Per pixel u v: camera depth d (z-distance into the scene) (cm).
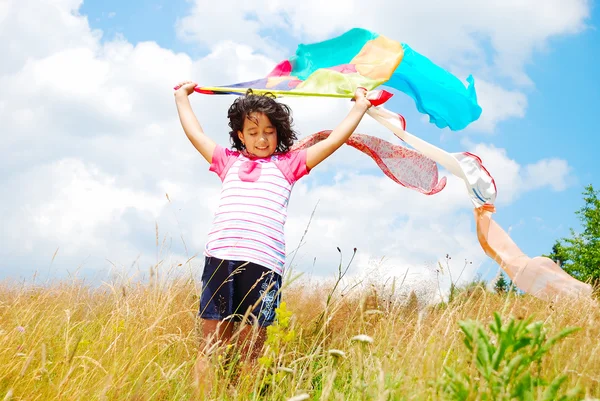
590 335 276
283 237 347
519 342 194
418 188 446
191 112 412
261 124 367
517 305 346
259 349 319
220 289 330
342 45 453
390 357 257
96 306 424
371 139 442
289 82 441
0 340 271
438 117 478
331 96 405
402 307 354
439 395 201
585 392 210
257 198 347
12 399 234
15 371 253
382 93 384
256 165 364
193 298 412
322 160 369
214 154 380
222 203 354
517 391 184
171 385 279
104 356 280
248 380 274
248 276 329
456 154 438
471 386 188
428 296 370
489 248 428
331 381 228
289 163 365
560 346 251
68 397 238
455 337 269
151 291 361
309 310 441
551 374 229
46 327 323
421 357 236
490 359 194
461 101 458
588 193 2042
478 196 430
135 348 279
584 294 388
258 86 433
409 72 457
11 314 342
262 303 325
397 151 446
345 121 378
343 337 335
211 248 341
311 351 319
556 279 409
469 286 361
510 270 419
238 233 336
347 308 407
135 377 271
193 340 329
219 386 279
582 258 1914
